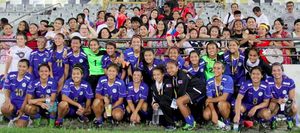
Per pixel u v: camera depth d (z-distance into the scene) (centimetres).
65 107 562
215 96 579
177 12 983
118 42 761
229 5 1561
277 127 596
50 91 586
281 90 581
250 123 571
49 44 725
